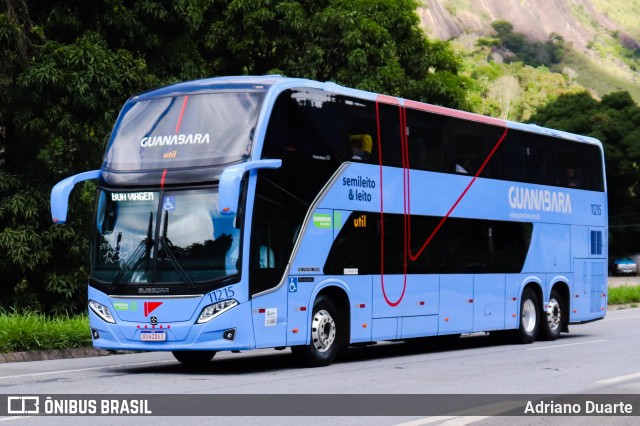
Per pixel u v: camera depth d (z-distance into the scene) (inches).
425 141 948.0
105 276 765.3
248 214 740.0
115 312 757.3
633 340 1130.7
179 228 748.0
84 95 1155.9
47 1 1274.6
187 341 735.1
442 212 965.8
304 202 794.2
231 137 754.8
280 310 766.5
